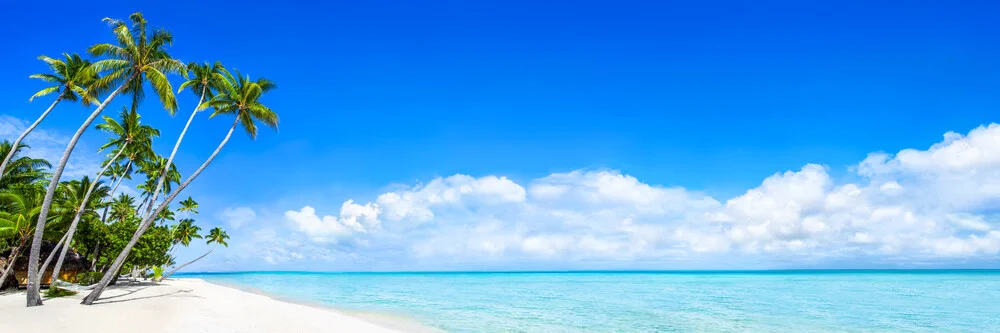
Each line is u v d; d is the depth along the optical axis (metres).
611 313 32.41
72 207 32.53
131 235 40.88
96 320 17.95
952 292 57.12
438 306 37.59
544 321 27.45
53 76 29.30
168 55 25.53
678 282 103.31
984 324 27.56
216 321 20.38
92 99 25.53
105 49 23.44
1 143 33.72
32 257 20.81
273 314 24.55
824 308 36.62
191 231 72.25
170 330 17.41
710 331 24.11
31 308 19.80
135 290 36.91
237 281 113.19
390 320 26.72
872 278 129.38
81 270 40.22
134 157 41.31
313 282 107.75
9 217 27.70
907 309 35.91
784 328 25.45
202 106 28.27
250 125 28.78
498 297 49.94
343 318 24.94
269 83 29.48
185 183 25.31
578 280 124.94
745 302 42.72
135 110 26.95
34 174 36.91
